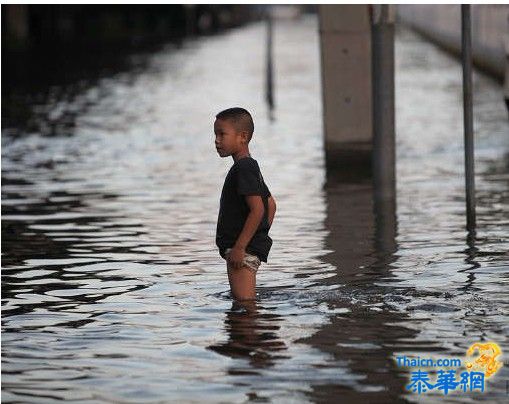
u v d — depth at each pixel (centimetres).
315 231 2872
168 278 2333
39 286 2280
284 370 1666
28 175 4125
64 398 1565
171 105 7512
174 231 2917
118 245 2723
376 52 3347
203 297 2145
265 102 7681
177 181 3916
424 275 2308
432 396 1544
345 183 3778
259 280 2281
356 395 1550
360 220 3033
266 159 4500
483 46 9375
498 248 2603
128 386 1611
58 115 6800
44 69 11562
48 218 3155
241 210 2062
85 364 1725
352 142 4616
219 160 4538
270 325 1920
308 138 5303
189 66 12219
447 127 5706
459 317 1953
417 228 2892
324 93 4625
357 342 1806
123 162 4497
